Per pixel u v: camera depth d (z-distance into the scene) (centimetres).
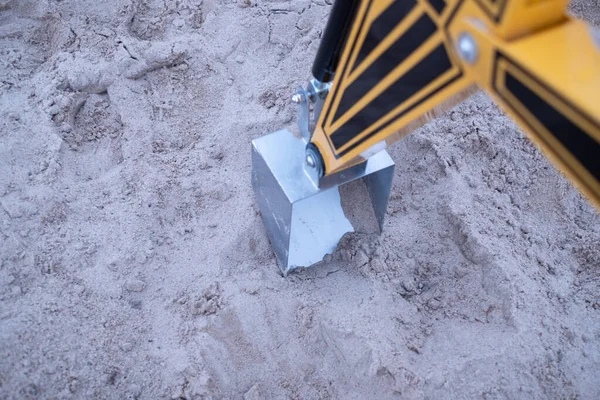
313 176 248
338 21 192
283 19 379
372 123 189
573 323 265
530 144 326
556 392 244
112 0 377
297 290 269
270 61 362
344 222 283
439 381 238
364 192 283
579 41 117
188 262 277
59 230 275
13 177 288
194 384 238
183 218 292
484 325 261
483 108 342
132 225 282
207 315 260
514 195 311
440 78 147
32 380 228
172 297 266
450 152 317
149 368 243
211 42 364
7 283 251
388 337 251
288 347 255
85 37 352
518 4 112
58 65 335
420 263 284
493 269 269
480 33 121
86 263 267
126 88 335
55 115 319
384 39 161
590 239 296
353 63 181
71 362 236
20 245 263
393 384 239
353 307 258
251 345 253
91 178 304
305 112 244
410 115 169
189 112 338
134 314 257
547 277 279
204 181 304
